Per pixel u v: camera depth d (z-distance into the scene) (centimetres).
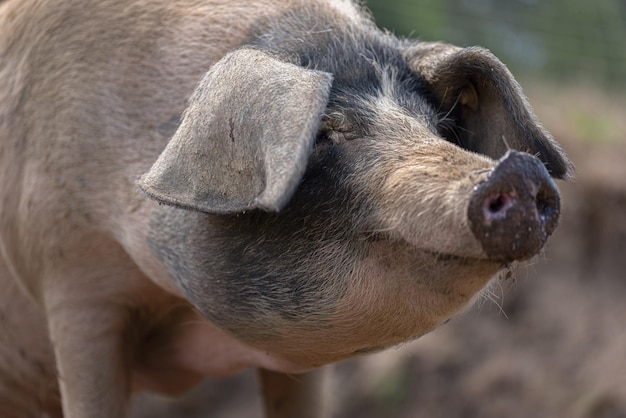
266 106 450
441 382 1288
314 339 528
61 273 629
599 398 1115
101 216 609
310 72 453
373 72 550
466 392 1261
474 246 432
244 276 524
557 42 1884
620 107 1641
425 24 1823
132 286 630
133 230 586
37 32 638
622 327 1195
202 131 468
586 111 1562
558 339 1234
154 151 588
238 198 452
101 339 632
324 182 503
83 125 607
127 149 596
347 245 495
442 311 483
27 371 727
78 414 631
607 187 1300
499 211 420
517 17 1914
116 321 635
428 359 1310
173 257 557
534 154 532
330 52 555
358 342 523
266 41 573
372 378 1330
